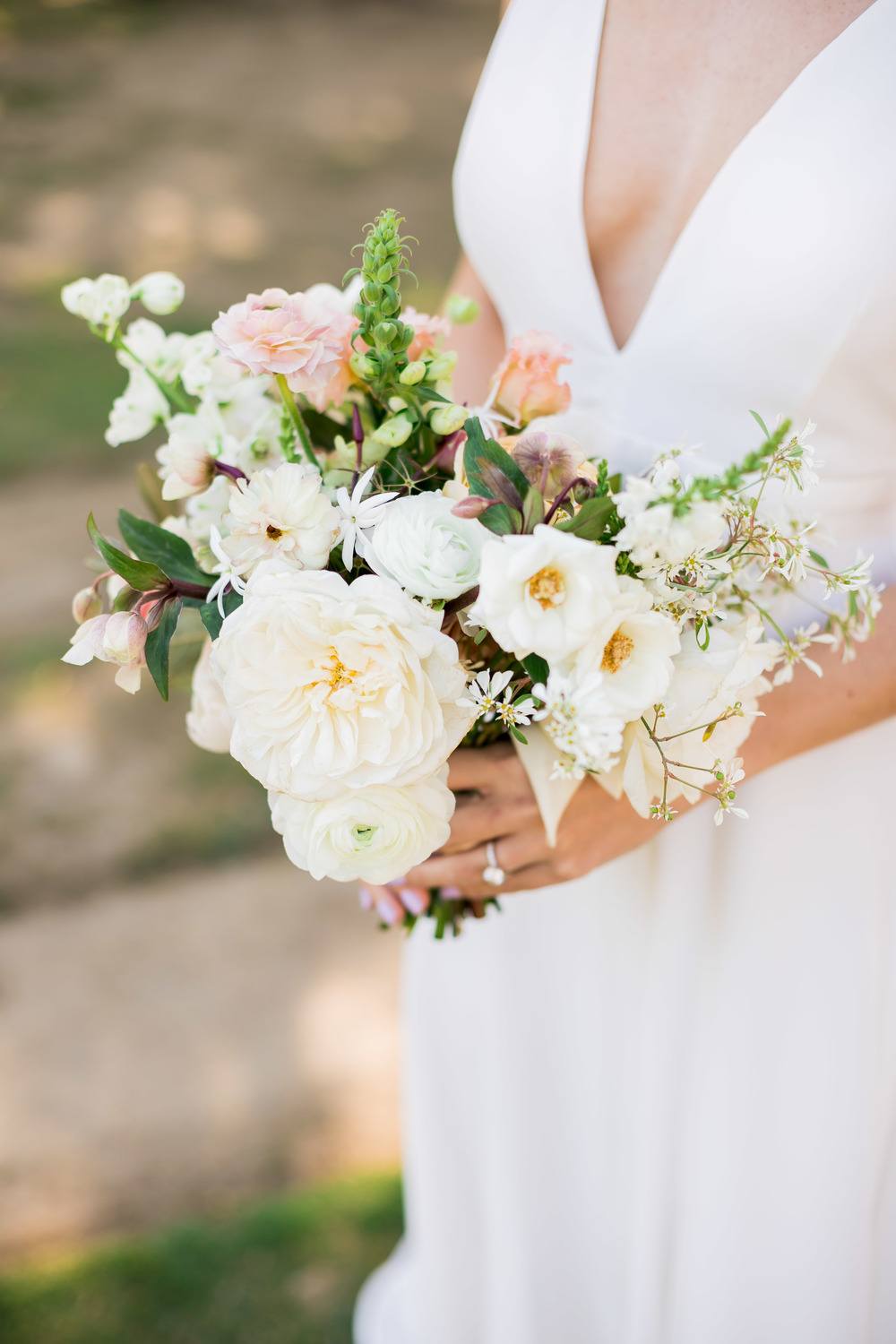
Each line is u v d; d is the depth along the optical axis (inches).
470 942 62.9
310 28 347.6
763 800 52.2
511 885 48.7
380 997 102.3
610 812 46.2
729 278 47.3
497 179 53.5
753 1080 54.9
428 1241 71.4
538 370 41.9
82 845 116.0
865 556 50.9
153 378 46.9
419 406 40.9
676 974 54.9
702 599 38.5
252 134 282.7
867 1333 57.6
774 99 46.9
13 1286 79.0
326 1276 79.6
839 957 53.0
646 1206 58.5
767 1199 56.0
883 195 44.7
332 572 36.5
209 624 38.4
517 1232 65.4
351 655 34.4
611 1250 65.1
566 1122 64.3
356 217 247.1
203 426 44.6
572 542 33.2
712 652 38.0
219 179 260.4
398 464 41.3
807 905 52.7
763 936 53.3
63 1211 84.5
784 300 46.4
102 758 126.2
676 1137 57.2
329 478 40.9
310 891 112.2
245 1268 80.1
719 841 53.7
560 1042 62.5
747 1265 56.8
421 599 37.3
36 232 235.5
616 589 33.8
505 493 36.4
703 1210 56.9
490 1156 65.5
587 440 47.4
